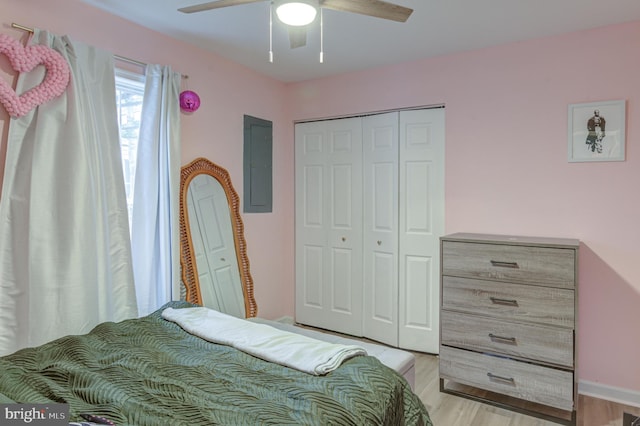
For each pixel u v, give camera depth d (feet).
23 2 6.27
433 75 9.80
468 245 7.93
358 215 11.21
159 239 8.21
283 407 3.98
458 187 9.57
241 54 9.67
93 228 6.79
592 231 8.13
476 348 7.86
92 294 6.77
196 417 3.76
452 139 9.61
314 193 11.93
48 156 6.38
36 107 6.29
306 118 11.84
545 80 8.51
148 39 8.15
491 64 9.09
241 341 5.69
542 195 8.59
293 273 12.39
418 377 8.95
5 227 6.07
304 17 5.19
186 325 6.33
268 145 11.51
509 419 7.29
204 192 9.45
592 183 8.11
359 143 11.10
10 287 6.10
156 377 4.59
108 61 7.25
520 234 8.84
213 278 9.49
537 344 7.27
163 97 8.18
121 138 7.98
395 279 10.60
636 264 7.76
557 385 7.09
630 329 7.84
